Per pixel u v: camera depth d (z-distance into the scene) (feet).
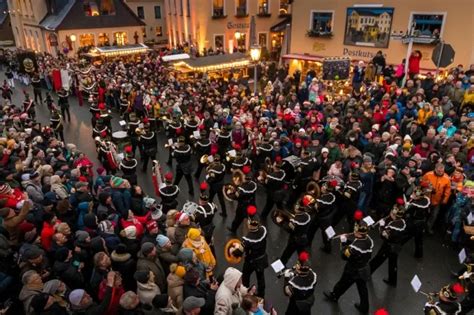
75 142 50.14
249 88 67.36
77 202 24.80
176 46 107.55
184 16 105.91
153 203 25.13
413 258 26.32
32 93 79.05
